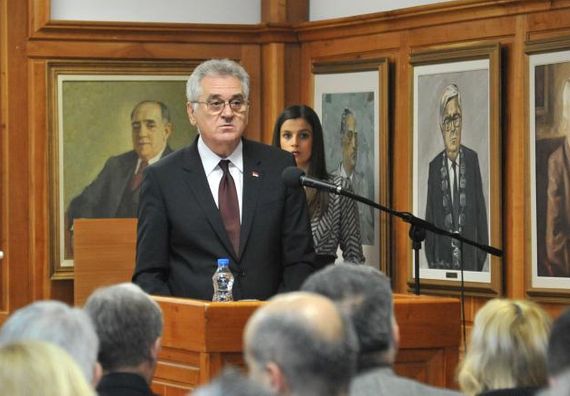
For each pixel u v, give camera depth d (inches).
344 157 542.3
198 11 577.9
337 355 157.5
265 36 571.8
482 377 215.8
